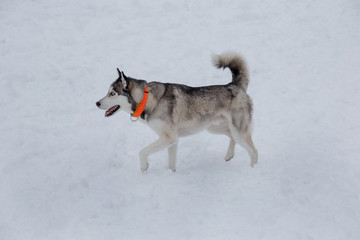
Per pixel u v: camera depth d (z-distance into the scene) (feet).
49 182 25.53
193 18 52.70
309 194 23.39
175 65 44.09
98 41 48.29
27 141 30.94
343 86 38.06
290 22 50.90
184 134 27.32
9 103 36.32
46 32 49.34
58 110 36.17
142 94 25.73
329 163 26.68
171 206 22.89
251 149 27.50
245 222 20.92
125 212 22.52
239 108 27.30
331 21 50.49
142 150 26.27
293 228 20.24
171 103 25.91
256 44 46.96
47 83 40.34
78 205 23.16
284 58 44.21
